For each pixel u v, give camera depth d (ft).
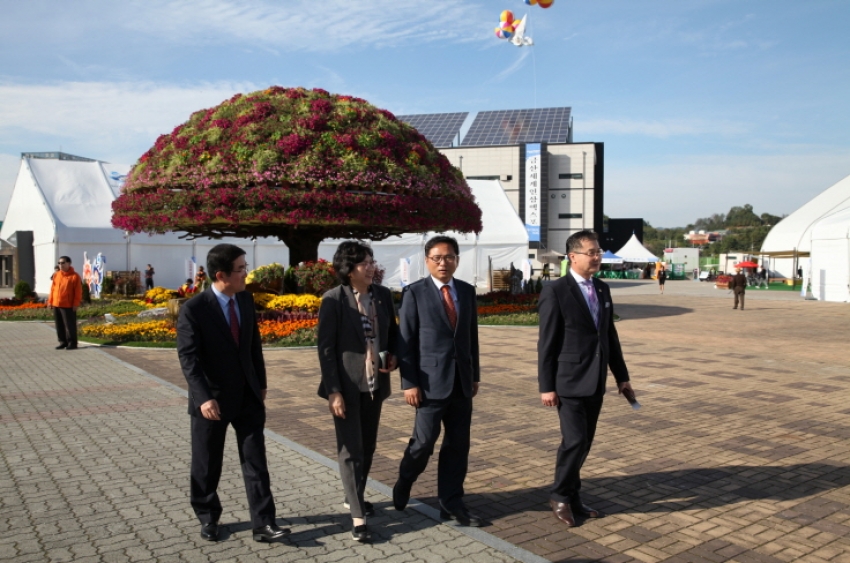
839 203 151.12
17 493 16.01
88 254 93.25
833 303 88.69
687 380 31.76
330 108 56.18
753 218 516.73
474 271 109.60
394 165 54.13
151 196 52.34
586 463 18.62
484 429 22.43
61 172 103.14
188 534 13.65
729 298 99.35
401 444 20.63
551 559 12.50
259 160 50.62
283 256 106.93
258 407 13.80
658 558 12.55
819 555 12.71
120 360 37.70
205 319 13.35
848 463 18.58
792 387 29.99
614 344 15.03
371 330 14.21
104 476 17.33
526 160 196.13
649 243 361.51
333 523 14.24
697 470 17.98
